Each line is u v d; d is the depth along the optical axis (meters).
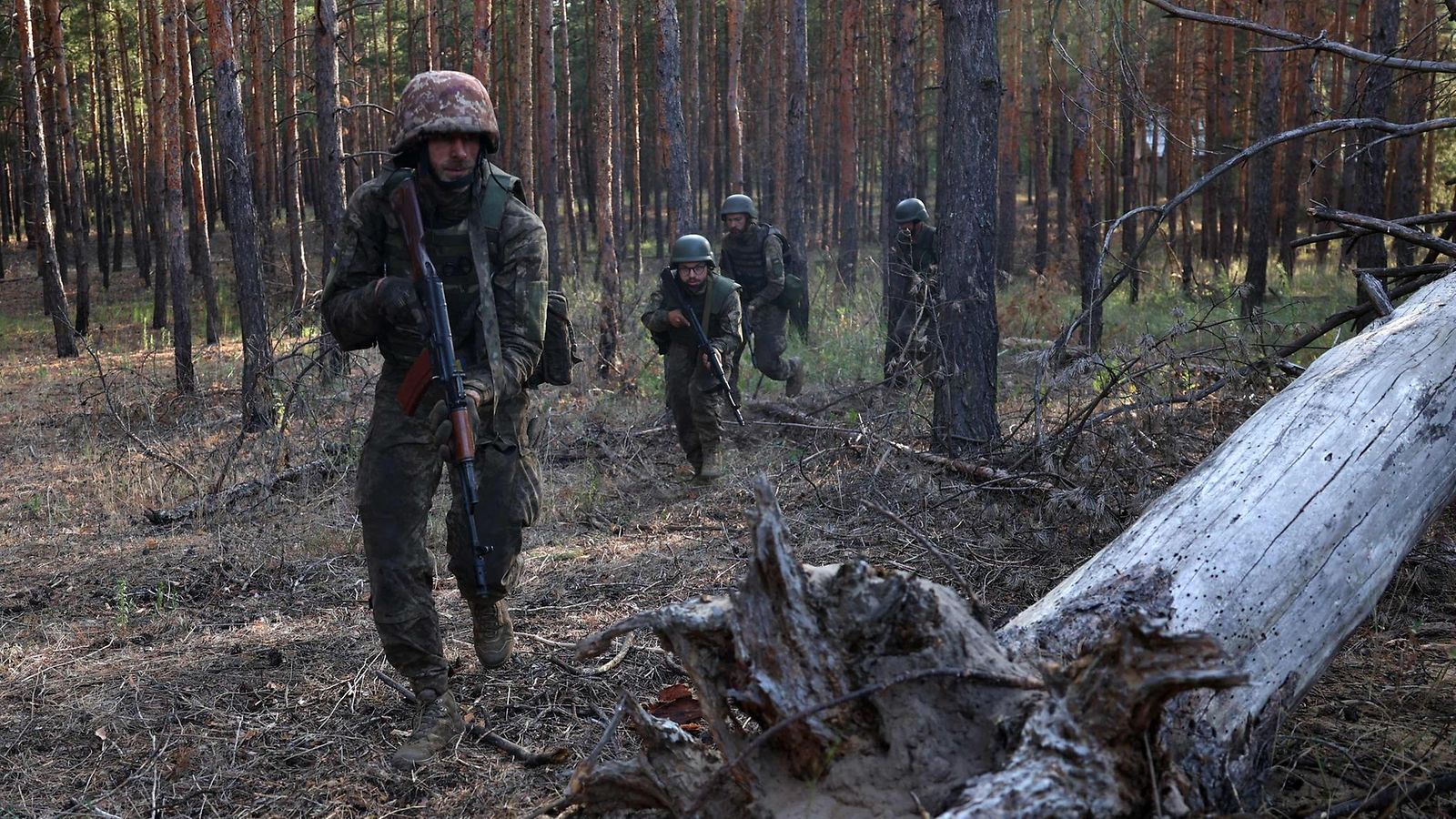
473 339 3.12
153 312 20.16
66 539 5.62
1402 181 12.40
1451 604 3.61
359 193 3.13
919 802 1.84
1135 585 2.33
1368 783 2.46
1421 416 2.83
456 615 4.17
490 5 12.07
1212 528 2.45
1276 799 2.37
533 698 3.34
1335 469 2.61
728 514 5.65
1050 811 1.68
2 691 3.53
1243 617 2.28
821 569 2.08
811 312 13.44
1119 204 26.11
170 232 10.73
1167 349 4.93
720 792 2.01
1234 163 4.93
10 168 33.03
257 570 4.89
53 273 15.16
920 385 6.54
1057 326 12.03
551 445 7.23
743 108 29.08
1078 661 1.89
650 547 5.05
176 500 6.35
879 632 1.96
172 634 4.10
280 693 3.48
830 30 25.78
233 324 18.81
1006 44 19.69
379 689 3.49
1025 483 5.02
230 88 9.32
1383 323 3.56
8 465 7.69
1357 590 2.46
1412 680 3.04
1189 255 17.25
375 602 3.04
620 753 2.91
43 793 2.87
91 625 4.23
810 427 6.50
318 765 2.98
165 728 3.23
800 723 1.90
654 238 32.75
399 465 3.06
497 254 3.10
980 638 2.04
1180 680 1.69
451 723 3.08
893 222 10.55
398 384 3.12
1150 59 16.47
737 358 7.55
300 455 6.96
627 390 9.41
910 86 10.62
